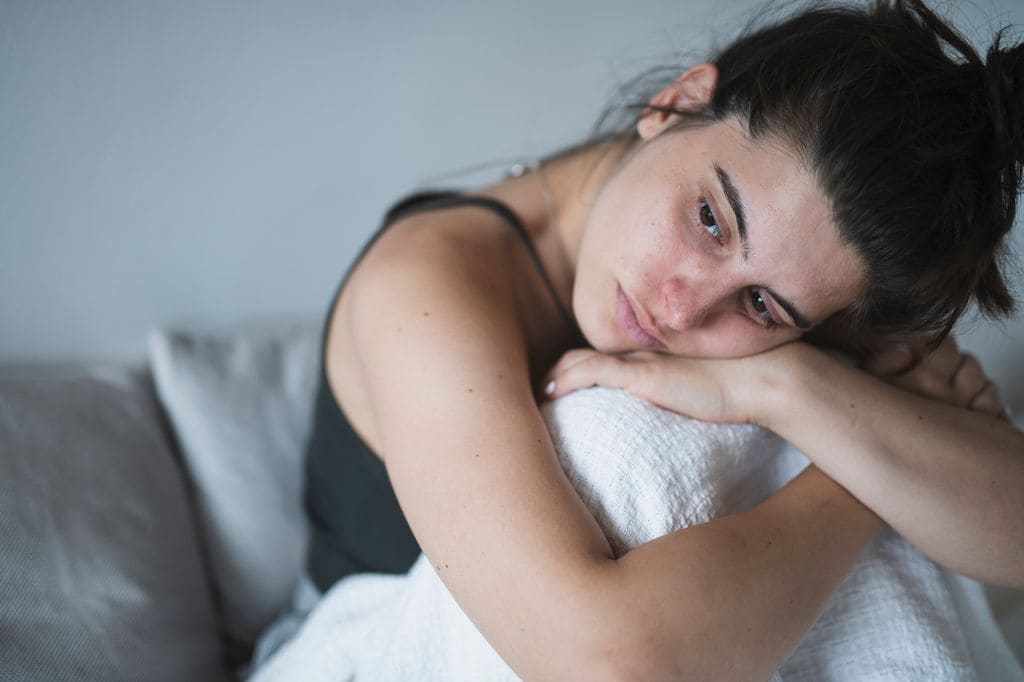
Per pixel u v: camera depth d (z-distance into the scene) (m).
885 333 0.73
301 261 1.26
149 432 1.04
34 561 0.82
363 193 1.27
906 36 0.66
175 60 1.08
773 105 0.65
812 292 0.66
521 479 0.57
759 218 0.64
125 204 1.11
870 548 0.71
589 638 0.51
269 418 1.14
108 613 0.84
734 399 0.70
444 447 0.60
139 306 1.16
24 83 1.01
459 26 1.24
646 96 0.98
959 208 0.63
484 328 0.66
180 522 1.01
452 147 1.31
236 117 1.14
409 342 0.65
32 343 1.10
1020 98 0.63
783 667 0.65
